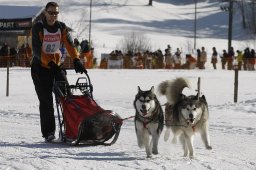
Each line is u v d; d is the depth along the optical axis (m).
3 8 55.66
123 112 18.02
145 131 10.40
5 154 10.19
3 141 12.02
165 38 80.25
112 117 11.48
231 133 13.80
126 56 47.69
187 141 10.31
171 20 99.62
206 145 11.02
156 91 13.02
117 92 26.14
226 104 20.11
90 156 10.17
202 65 49.62
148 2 109.94
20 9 55.47
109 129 11.60
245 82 33.06
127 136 13.17
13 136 12.91
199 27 96.62
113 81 32.59
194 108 10.24
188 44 74.44
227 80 34.41
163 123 10.73
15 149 10.83
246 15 96.06
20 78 33.50
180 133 10.78
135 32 81.62
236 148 11.48
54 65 11.80
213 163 9.48
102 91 26.62
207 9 111.38
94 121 11.26
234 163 9.55
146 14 99.81
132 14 97.88
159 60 48.47
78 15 87.38
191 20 101.94
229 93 25.66
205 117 10.76
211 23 99.69
